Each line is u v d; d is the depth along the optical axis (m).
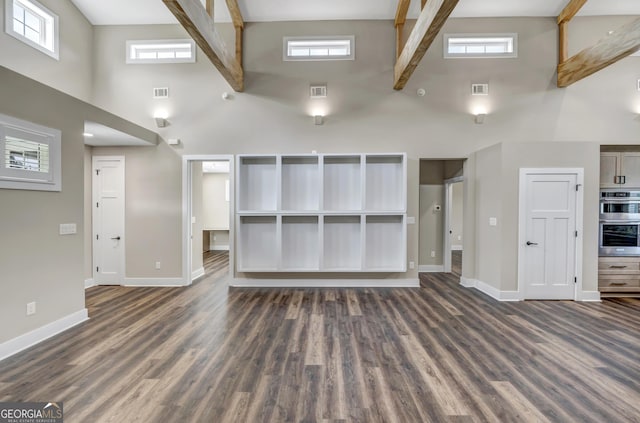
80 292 3.58
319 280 5.21
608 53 4.16
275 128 5.32
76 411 2.03
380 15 5.20
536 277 4.46
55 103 3.23
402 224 5.02
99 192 5.31
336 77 5.30
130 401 2.13
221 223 9.91
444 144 5.27
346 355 2.80
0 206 2.71
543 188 4.44
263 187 5.27
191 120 5.31
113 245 5.32
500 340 3.12
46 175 3.12
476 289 5.06
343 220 5.17
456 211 10.08
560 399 2.18
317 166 5.21
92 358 2.72
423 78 5.28
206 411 2.04
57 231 3.27
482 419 1.98
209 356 2.77
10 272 2.80
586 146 4.41
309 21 5.29
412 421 1.96
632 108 5.19
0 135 2.68
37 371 2.50
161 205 5.30
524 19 5.21
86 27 5.21
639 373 2.52
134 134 4.62
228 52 4.57
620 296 4.54
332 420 1.97
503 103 5.25
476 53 5.25
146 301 4.41
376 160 5.22
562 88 5.21
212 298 4.55
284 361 2.69
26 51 4.21
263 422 1.94
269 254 5.23
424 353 2.84
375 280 5.21
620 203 4.58
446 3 3.07
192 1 3.40
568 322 3.62
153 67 5.33
